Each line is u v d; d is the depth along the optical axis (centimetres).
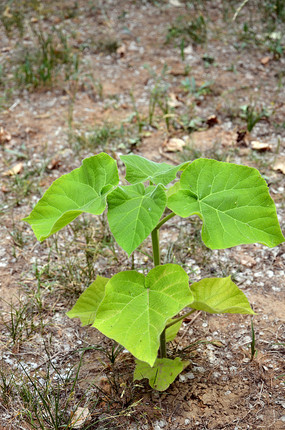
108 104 224
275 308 134
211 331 129
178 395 115
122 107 222
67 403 111
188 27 272
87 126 210
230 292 107
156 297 99
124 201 97
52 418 107
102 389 116
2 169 187
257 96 221
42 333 129
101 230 159
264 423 109
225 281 107
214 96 224
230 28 271
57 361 123
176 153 191
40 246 155
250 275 144
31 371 121
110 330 96
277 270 145
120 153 193
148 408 112
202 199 100
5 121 214
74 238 157
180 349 125
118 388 116
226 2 294
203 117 212
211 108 217
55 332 130
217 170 101
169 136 202
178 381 117
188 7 294
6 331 130
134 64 251
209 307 101
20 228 162
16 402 114
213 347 125
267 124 204
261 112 205
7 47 265
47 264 148
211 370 120
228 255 151
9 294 140
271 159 184
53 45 262
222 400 114
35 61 250
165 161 188
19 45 264
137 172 105
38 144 200
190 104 220
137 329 96
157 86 233
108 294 100
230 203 99
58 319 133
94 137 199
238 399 114
